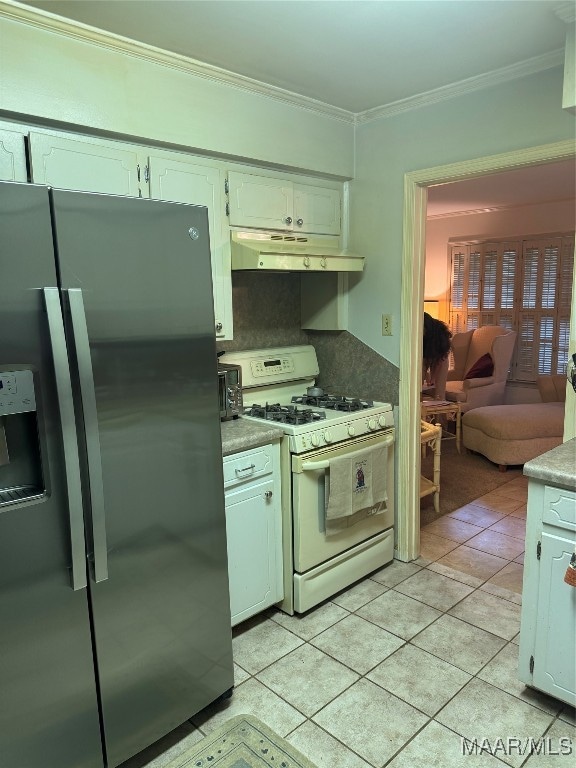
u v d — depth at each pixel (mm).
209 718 1897
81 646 1512
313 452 2418
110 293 1471
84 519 1470
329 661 2172
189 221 1657
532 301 6074
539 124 2227
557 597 1778
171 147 2193
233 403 2523
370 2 1709
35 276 1324
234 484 2197
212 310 1761
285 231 2715
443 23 1858
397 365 2863
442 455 5012
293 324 3219
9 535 1341
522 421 4473
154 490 1643
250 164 2510
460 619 2439
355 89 2465
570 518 1706
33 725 1441
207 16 1792
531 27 1896
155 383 1608
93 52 1891
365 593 2680
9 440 1392
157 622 1698
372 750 1739
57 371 1352
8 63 1706
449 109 2498
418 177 2643
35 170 1843
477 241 6445
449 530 3402
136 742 1683
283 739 1790
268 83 2385
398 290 2805
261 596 2387
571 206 5637
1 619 1351
